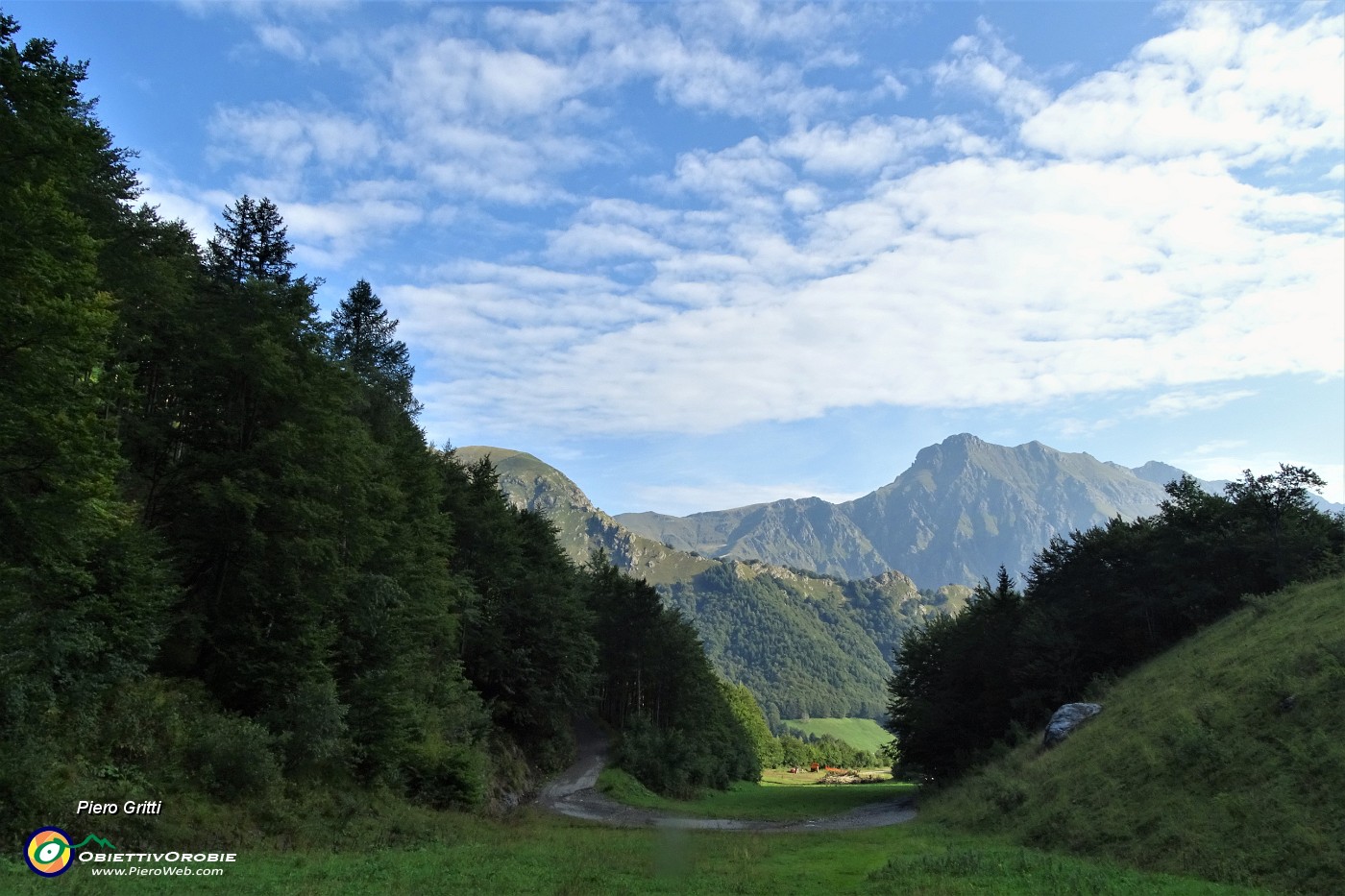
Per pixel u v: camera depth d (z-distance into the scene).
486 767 43.53
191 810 20.17
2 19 16.38
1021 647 57.16
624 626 89.69
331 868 18.08
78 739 19.11
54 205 16.83
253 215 39.44
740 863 23.38
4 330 15.80
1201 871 18.05
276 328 30.41
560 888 17.02
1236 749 22.81
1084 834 23.78
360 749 29.86
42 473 16.91
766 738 169.50
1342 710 20.89
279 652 27.41
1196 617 53.09
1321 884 15.41
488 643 58.94
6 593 17.56
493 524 63.94
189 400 29.75
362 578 33.84
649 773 67.06
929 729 65.94
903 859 22.75
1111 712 37.47
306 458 30.17
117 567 21.83
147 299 29.28
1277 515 53.22
